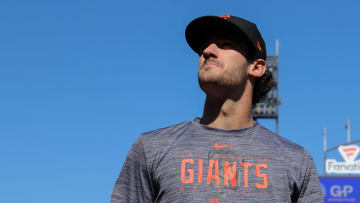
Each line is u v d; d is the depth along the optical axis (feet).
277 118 139.74
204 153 12.10
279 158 12.25
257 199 11.60
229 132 12.50
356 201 137.49
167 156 12.11
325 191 142.82
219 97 12.93
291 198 12.32
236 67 12.84
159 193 11.94
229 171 11.84
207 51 12.89
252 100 14.39
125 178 12.49
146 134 12.84
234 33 13.16
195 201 11.47
